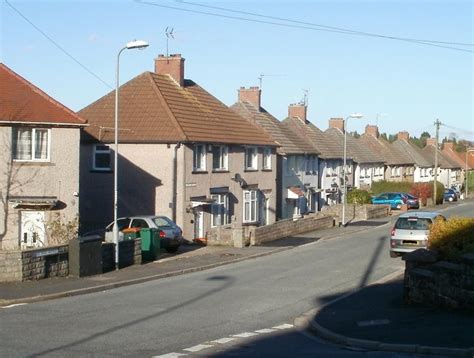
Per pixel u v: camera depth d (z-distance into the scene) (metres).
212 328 15.14
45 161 30.00
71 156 30.42
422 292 17.33
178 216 38.41
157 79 43.00
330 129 81.25
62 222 29.81
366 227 49.06
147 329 14.67
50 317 16.02
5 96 30.08
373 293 20.17
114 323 15.31
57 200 30.06
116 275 24.16
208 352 12.54
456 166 115.25
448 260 18.16
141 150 39.06
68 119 30.20
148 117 39.91
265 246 36.03
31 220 29.77
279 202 56.66
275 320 16.52
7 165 29.28
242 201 45.31
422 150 109.12
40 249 22.12
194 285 22.67
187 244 36.97
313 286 22.41
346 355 12.41
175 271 25.70
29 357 11.58
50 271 22.59
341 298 19.20
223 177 42.69
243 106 57.94
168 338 13.74
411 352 12.64
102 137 39.31
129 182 39.28
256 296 20.25
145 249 29.11
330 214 51.62
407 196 69.25
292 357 12.17
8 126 29.20
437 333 13.87
